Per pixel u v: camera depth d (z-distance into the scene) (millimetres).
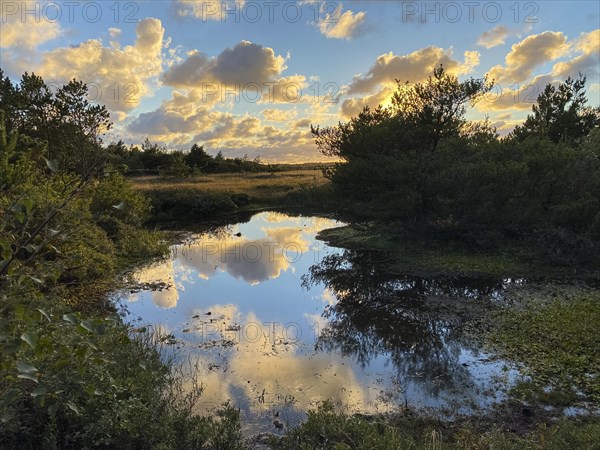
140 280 11578
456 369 6289
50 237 2236
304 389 5727
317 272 12891
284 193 34438
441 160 14977
